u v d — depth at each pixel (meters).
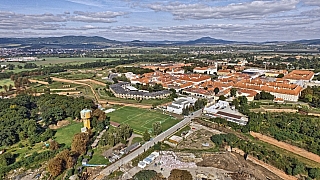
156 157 165.25
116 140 181.62
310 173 144.00
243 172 152.50
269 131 195.25
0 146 175.50
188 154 170.38
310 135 186.00
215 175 149.00
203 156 169.50
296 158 164.75
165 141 188.00
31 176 142.75
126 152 168.12
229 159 166.50
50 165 139.75
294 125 198.38
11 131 183.12
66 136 196.75
